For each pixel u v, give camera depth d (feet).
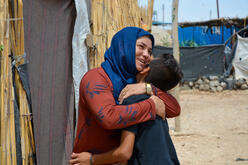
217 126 25.64
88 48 11.41
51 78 10.23
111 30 12.73
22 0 9.37
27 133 9.59
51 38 10.19
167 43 65.31
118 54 5.81
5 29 8.78
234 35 50.83
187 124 26.73
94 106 5.11
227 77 49.42
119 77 5.72
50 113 10.19
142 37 6.01
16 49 9.26
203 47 49.65
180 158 16.69
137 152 5.10
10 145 8.96
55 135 10.34
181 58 50.31
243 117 29.32
